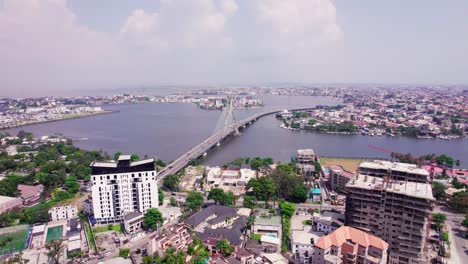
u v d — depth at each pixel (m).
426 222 198.75
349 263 195.88
